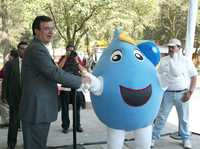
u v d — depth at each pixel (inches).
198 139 315.0
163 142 303.0
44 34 172.4
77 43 886.4
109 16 842.2
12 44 1305.4
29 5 768.3
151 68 189.5
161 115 283.7
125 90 179.6
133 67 183.8
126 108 180.4
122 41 193.5
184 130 285.1
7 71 275.7
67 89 323.9
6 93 277.0
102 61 193.5
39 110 170.1
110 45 198.8
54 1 781.3
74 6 789.2
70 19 825.5
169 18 1416.1
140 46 198.8
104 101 183.3
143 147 192.2
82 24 834.2
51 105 173.8
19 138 311.0
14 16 1135.6
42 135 175.3
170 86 277.9
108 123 188.5
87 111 442.9
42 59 167.0
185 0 1355.8
